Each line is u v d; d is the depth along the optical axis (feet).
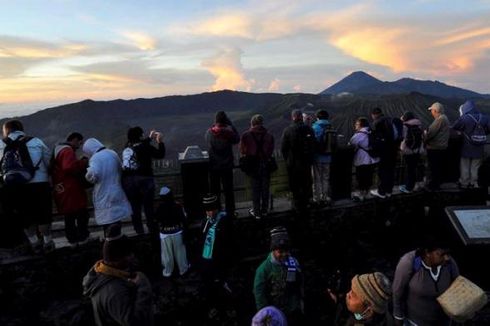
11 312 19.70
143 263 22.94
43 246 20.68
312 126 26.86
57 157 20.29
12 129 19.74
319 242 26.73
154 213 22.13
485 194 29.58
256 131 24.32
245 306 22.63
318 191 27.37
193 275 22.56
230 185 24.89
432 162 29.30
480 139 28.55
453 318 12.68
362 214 27.81
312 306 23.47
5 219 20.99
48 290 20.62
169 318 20.70
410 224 29.01
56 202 20.79
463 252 20.35
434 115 29.04
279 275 14.84
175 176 28.22
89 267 21.48
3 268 19.85
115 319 9.89
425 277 13.24
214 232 20.71
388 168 28.07
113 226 10.58
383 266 26.40
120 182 21.42
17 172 19.06
